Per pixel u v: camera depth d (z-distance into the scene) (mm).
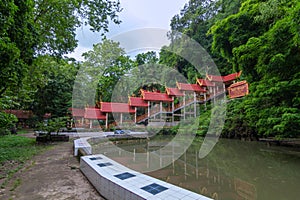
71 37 6547
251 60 6406
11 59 2779
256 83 6605
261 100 6055
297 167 4559
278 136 5883
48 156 4617
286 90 4941
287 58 4742
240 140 9445
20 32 3240
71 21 6188
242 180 3527
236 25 8898
